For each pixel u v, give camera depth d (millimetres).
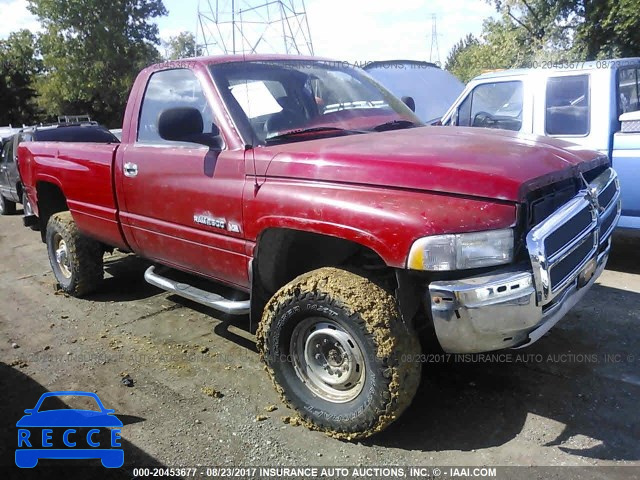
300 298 2969
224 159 3430
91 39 39281
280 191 3094
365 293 2789
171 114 3332
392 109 4273
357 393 2951
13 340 4586
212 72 3709
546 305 2736
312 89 3984
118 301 5371
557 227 2635
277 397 3533
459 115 6957
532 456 2855
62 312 5168
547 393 3408
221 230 3494
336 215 2812
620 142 5535
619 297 4887
